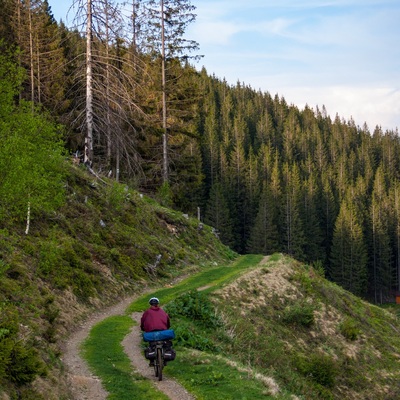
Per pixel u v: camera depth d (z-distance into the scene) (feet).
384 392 86.17
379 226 364.99
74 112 111.65
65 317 58.29
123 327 60.23
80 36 109.70
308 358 81.30
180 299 70.69
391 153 594.24
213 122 518.37
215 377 39.83
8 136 54.65
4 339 29.96
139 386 38.11
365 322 116.98
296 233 333.21
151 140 156.25
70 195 95.81
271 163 454.81
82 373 40.86
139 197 129.39
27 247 67.77
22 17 159.94
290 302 100.73
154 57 152.76
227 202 356.79
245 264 134.72
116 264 87.81
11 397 27.61
